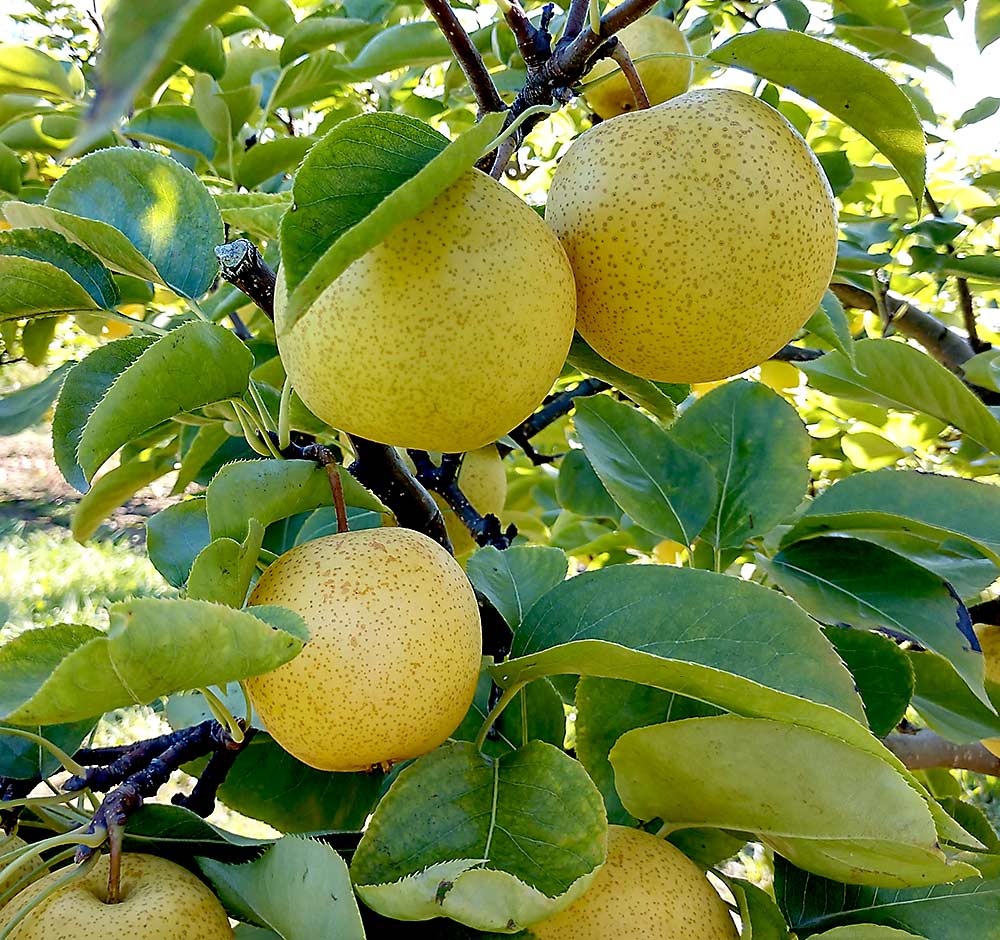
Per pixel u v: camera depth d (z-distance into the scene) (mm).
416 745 295
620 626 326
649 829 342
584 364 396
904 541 474
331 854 265
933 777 603
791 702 266
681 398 464
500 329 264
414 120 254
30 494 2416
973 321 733
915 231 667
